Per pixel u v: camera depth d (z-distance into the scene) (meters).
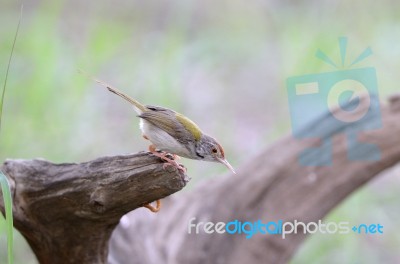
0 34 16.19
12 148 12.48
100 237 6.65
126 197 6.08
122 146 13.97
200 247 9.07
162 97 13.54
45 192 6.41
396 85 15.13
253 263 9.20
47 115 13.14
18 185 6.50
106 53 14.84
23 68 14.32
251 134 14.84
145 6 20.56
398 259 12.30
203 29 18.97
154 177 5.93
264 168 9.52
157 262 8.70
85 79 13.82
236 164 13.09
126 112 15.17
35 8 19.19
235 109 16.14
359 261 12.02
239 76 17.50
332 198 9.48
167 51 14.32
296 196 9.43
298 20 18.39
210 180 9.77
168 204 9.62
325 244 11.83
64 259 6.87
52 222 6.58
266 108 16.28
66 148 12.85
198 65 17.31
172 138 6.75
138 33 18.70
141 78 14.73
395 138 9.35
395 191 13.74
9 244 5.89
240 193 9.43
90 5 20.19
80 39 17.62
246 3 19.64
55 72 13.70
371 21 17.27
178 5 19.48
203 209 9.35
